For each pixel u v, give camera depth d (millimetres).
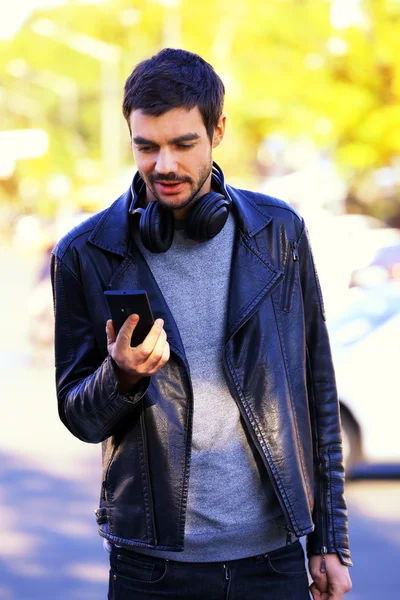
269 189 39500
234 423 3344
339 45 28719
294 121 32719
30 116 74938
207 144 3248
